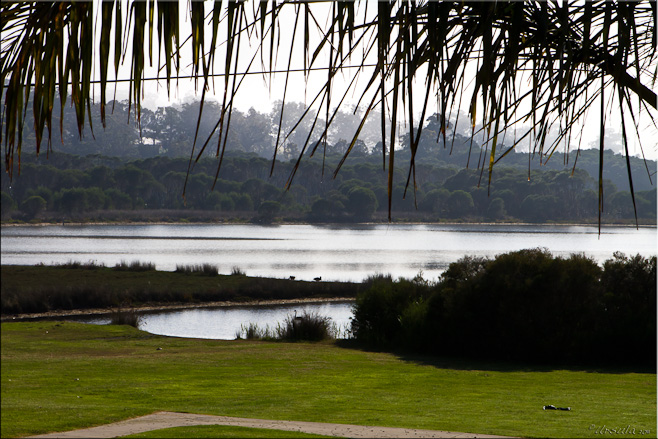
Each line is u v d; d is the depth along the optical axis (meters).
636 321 20.61
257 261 68.56
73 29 1.06
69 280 48.12
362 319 26.33
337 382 16.53
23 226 130.88
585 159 128.25
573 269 21.19
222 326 33.38
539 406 12.74
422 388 15.56
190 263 65.38
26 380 16.30
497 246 89.69
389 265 64.44
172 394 14.33
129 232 122.00
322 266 63.72
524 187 133.62
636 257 21.39
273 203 142.38
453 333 22.33
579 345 20.78
